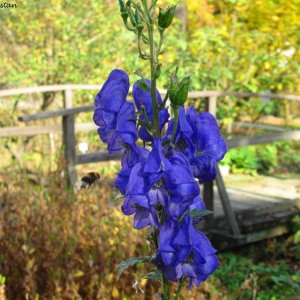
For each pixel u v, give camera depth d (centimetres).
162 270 24
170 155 24
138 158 24
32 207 71
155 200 23
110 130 26
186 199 23
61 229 68
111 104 25
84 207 71
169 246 24
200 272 24
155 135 25
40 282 67
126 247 64
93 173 40
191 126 26
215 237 110
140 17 24
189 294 59
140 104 26
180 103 24
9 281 66
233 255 111
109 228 67
